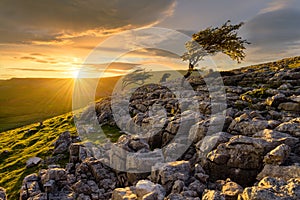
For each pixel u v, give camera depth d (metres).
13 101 145.25
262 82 33.81
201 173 14.40
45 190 16.92
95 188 17.67
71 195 16.80
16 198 20.20
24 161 29.56
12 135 54.03
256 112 20.27
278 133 14.82
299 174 10.98
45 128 48.81
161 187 13.45
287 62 66.94
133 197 13.18
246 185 13.37
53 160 26.56
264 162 13.02
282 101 21.62
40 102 139.25
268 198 9.08
